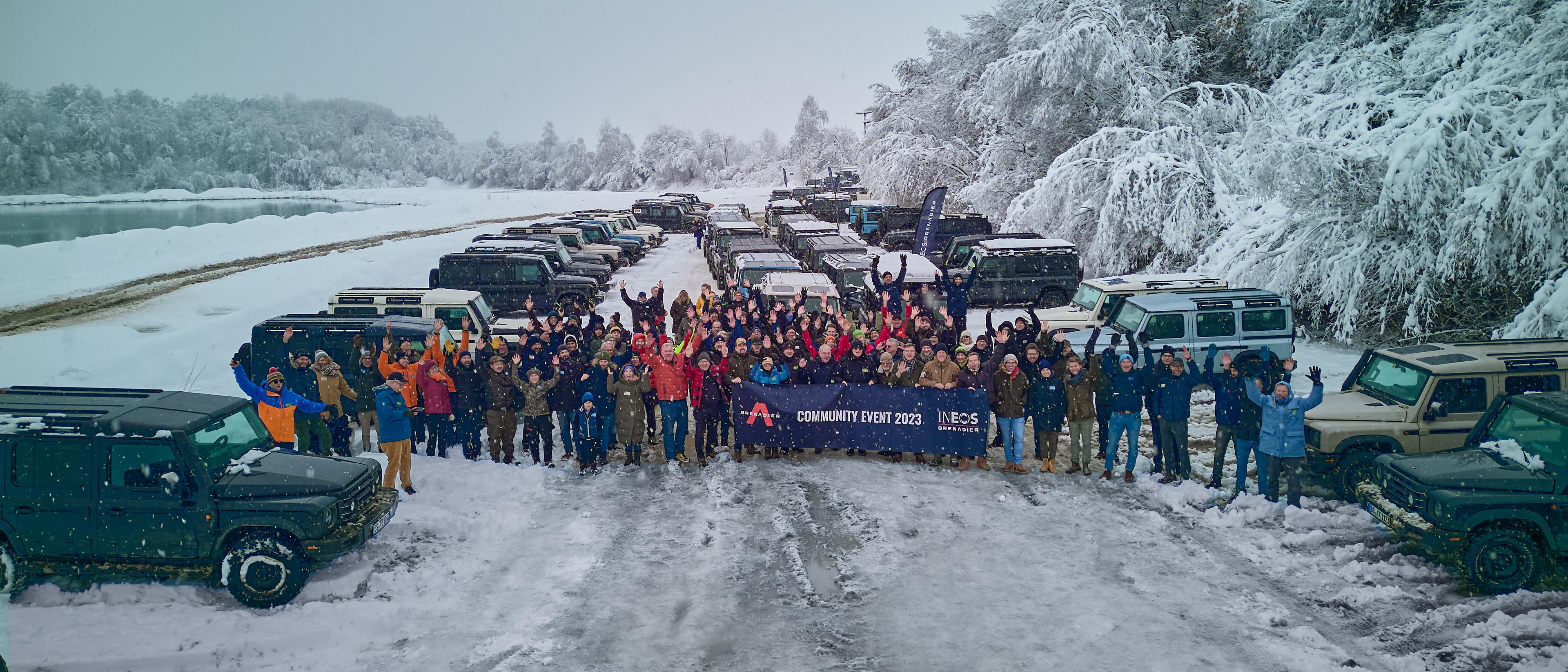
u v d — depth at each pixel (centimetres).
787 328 1531
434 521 973
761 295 1944
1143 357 1120
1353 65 2398
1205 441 1287
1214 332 1519
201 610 789
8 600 789
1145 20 3284
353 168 16438
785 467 1182
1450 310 1859
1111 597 806
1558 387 1021
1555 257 1595
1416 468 869
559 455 1256
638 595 823
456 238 3769
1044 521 989
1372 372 1130
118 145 13425
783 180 13275
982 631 750
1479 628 732
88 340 1800
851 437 1198
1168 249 2647
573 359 1202
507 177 16188
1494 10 2019
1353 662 692
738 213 4375
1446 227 1736
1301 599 801
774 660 709
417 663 710
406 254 3070
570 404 1191
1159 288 1738
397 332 1380
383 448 1039
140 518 793
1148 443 1298
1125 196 2627
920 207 4900
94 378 1554
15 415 802
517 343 1431
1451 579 828
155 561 804
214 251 3531
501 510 1032
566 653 723
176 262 3203
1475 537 808
